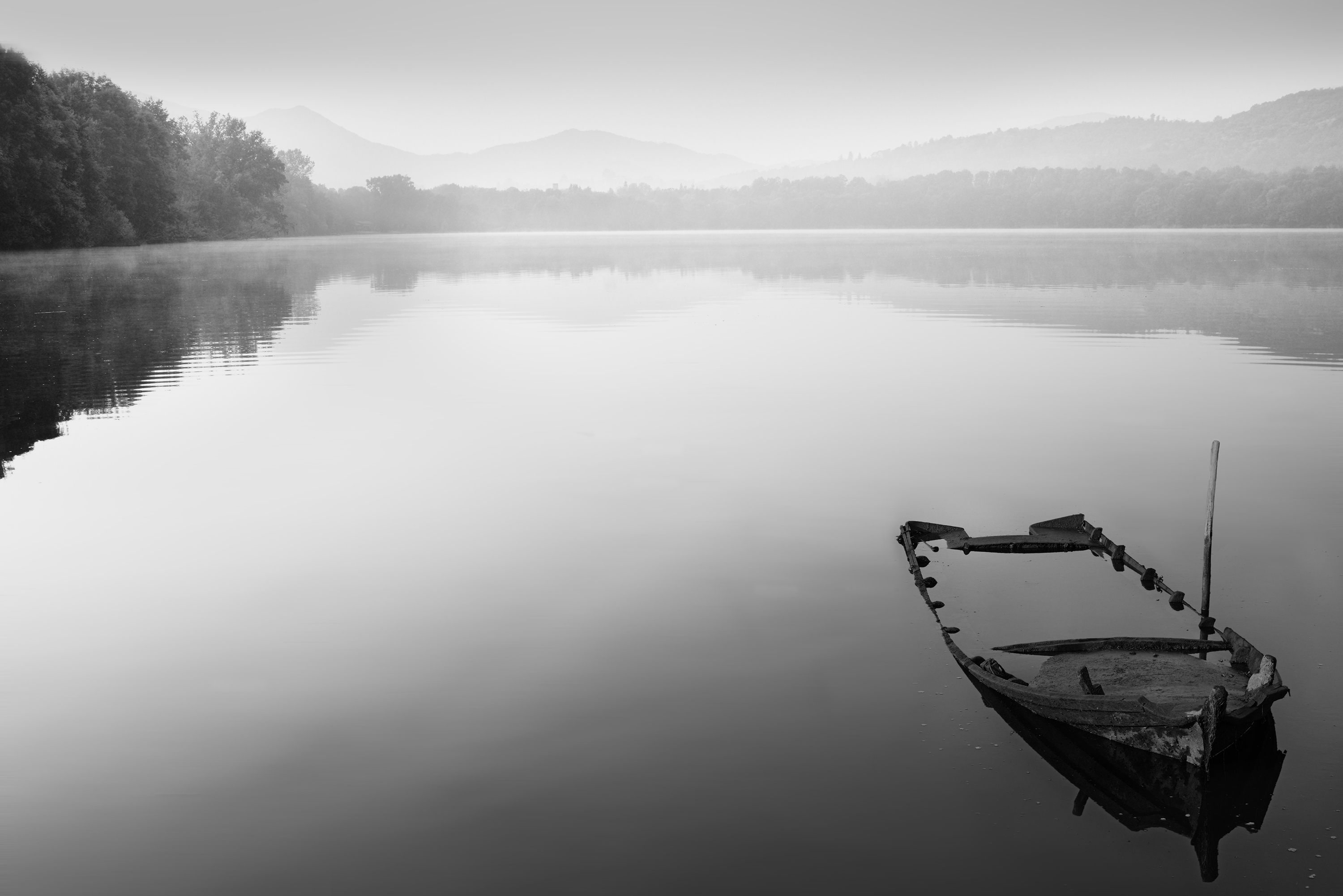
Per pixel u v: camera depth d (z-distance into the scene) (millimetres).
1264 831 6062
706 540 11164
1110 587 9781
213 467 14391
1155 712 6672
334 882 5582
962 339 28156
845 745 6930
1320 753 6840
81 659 8266
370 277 58188
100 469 14297
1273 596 9422
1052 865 5746
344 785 6461
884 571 10219
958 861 5773
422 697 7574
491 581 9930
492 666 8086
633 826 6047
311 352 26172
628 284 51031
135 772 6637
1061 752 6891
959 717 7297
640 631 8742
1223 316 33312
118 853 5848
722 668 8047
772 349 26438
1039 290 44344
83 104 93062
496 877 5602
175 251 93062
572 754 6801
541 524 11750
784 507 12406
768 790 6406
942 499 12727
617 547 10945
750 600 9453
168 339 29141
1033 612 9188
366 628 8828
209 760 6754
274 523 11820
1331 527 11344
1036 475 13773
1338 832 6031
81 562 10547
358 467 14375
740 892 5492
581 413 18141
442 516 12047
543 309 37938
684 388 20656
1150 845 5930
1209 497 8781
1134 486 13156
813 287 47781
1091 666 8023
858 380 21453
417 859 5758
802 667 8070
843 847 5871
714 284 50875
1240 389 19984
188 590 9742
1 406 18984
